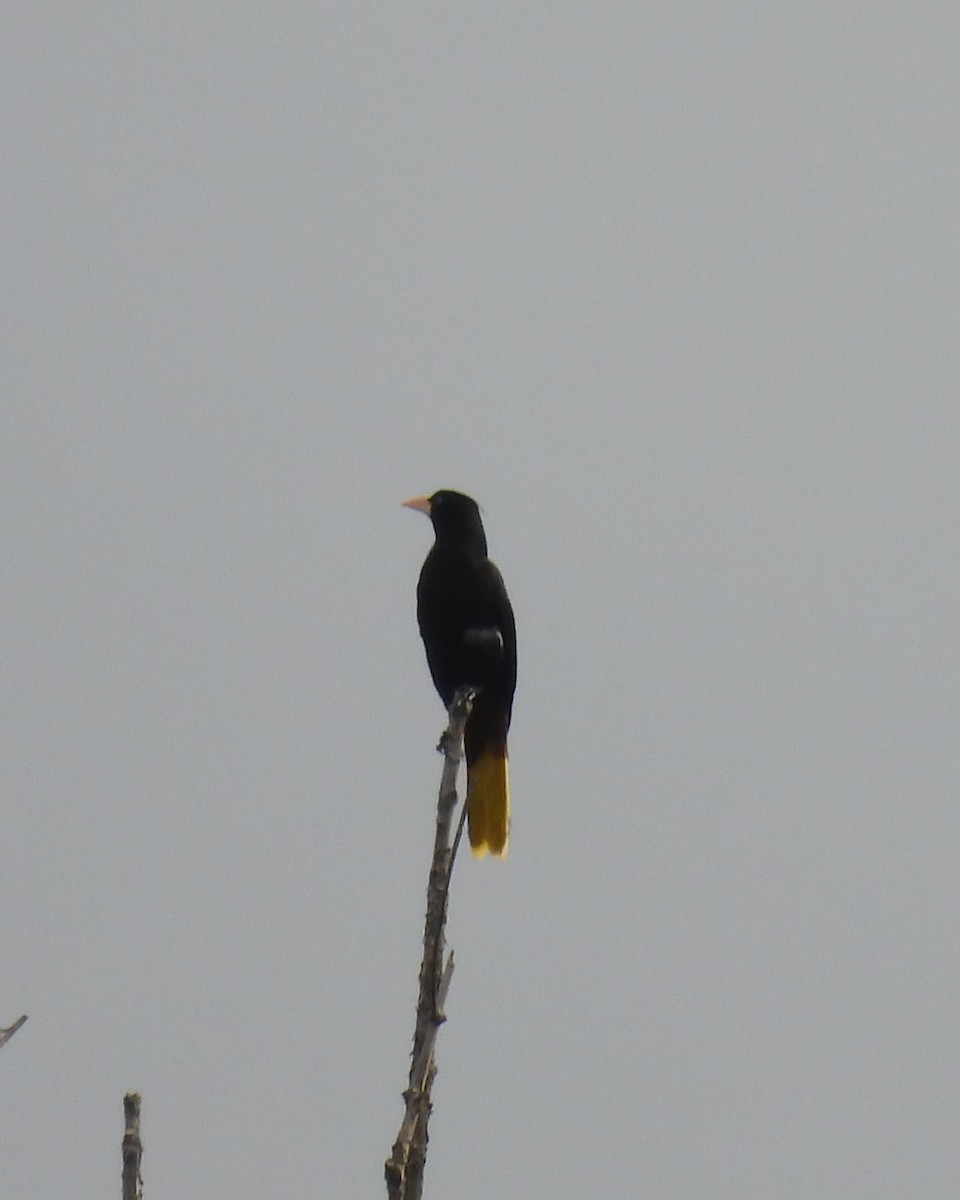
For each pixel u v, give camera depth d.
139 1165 7.68
